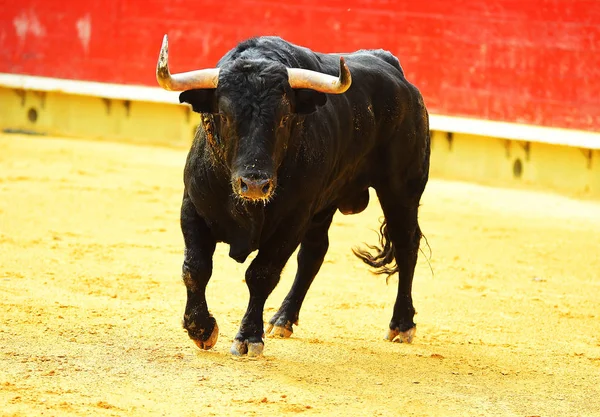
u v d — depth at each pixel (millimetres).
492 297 14242
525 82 27078
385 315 12727
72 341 10172
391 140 11445
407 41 28453
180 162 27875
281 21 29969
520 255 17703
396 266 11914
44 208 19312
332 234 18828
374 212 21734
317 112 9828
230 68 8914
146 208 20250
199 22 31125
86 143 30406
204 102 9039
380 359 10367
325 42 29422
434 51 28156
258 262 9781
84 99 32375
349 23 29125
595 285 15531
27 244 15820
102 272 14141
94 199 20828
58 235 16797
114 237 17000
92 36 32656
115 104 32062
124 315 11555
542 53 26812
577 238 19688
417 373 9891
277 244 9742
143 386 8727
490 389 9461
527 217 21938
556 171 26062
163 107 31516
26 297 12180
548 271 16453
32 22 33375
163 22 31641
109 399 8289
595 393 9516
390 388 9227
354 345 10961
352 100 10711
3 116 33281
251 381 9047
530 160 26453
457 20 27875
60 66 33062
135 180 23906
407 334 11328
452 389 9375
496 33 27391
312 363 9938
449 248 18016
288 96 8938
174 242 16938
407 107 11570
